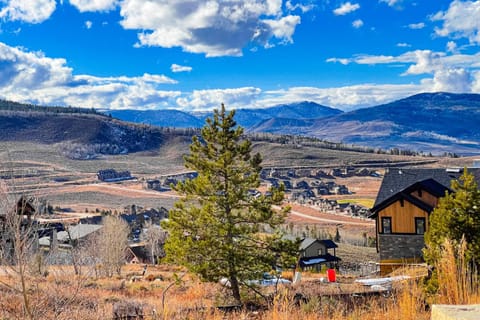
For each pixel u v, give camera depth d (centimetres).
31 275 726
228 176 1554
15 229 610
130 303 1066
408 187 2916
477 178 2994
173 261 1543
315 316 791
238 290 1446
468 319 284
